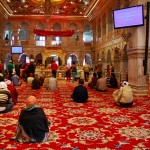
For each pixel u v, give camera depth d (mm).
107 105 8227
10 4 22734
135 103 8602
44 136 4574
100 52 24203
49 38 28344
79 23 28172
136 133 5086
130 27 11086
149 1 10711
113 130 5301
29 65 16375
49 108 7691
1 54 25547
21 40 27844
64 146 4324
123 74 16172
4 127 5527
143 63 10602
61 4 21641
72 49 28344
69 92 11688
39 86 12938
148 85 10492
